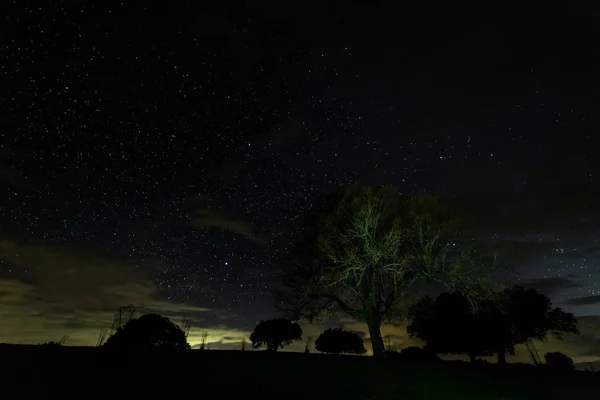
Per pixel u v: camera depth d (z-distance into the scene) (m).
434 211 22.03
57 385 10.52
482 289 20.89
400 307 22.08
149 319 23.47
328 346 33.31
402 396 12.67
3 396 9.22
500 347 30.38
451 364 22.16
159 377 12.59
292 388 12.66
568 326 32.12
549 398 14.00
